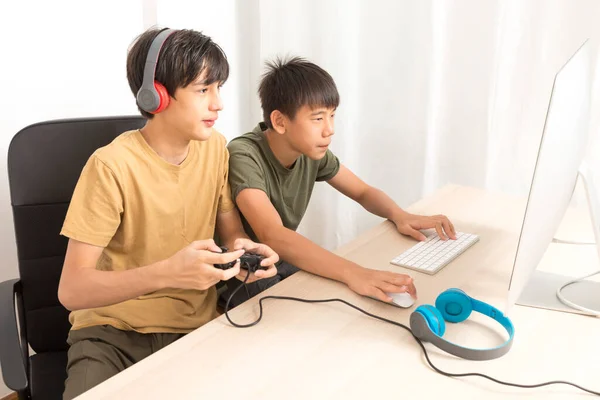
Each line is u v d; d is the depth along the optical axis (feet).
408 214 4.97
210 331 3.41
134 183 4.00
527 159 6.73
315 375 3.03
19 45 5.79
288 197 5.16
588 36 6.11
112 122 4.49
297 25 7.48
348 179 5.45
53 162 4.38
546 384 2.95
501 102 6.68
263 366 3.10
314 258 4.10
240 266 3.78
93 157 3.92
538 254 3.36
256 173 4.63
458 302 3.49
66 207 4.43
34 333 4.54
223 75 3.89
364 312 3.60
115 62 6.53
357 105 7.39
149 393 2.90
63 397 3.73
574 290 3.85
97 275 3.70
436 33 6.76
